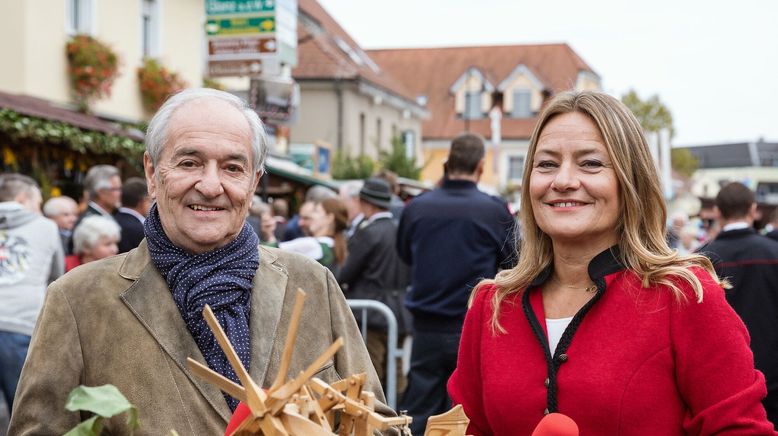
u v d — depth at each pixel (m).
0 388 5.38
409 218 5.77
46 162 10.61
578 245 2.46
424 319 5.67
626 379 2.28
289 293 2.53
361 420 1.65
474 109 53.59
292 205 17.95
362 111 36.53
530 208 2.57
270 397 1.64
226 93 2.50
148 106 17.06
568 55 56.38
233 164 2.41
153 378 2.29
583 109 2.46
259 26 13.37
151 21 17.53
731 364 2.24
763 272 5.04
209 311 1.74
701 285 2.30
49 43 13.96
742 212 5.23
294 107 13.28
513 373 2.44
